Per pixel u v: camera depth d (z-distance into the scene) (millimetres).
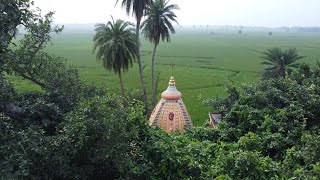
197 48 135875
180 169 11781
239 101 19188
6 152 9641
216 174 11711
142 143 12594
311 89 17906
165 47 137875
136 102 16391
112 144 10727
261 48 138125
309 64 22594
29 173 9586
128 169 11008
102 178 11977
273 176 11164
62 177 10438
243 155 11328
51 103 12305
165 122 21203
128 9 29734
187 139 15695
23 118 12102
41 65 13812
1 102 11430
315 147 12344
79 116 10781
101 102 11312
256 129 17016
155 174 11719
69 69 14070
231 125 18031
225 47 143125
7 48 12117
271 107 17859
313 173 10969
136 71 73562
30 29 13492
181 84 60906
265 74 36000
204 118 39688
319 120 17000
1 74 12578
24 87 46344
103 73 69000
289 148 14438
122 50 31984
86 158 11070
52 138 10336
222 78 67375
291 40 195750
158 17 34250
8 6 11602
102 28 32969
